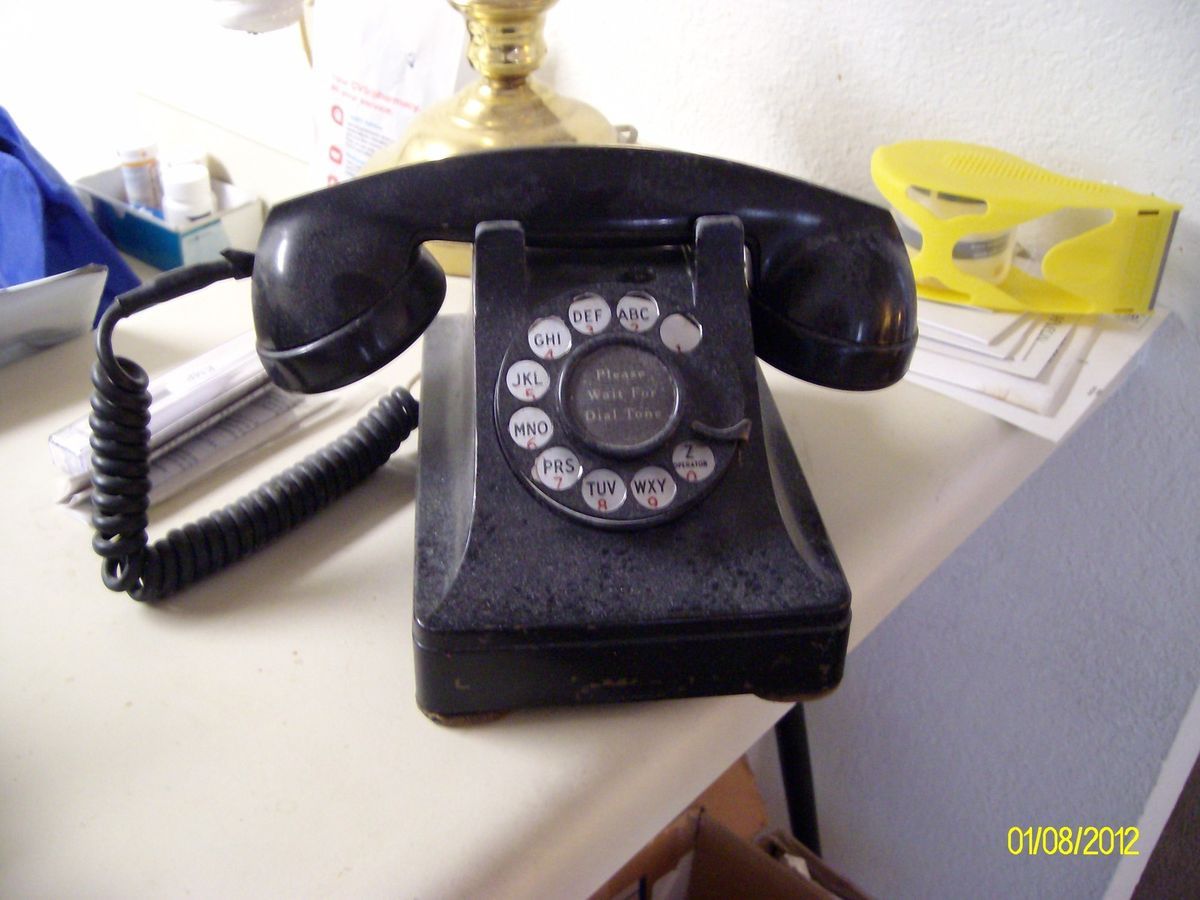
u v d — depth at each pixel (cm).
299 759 38
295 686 41
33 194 75
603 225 43
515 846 35
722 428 41
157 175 100
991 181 59
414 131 70
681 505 39
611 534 39
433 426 49
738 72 73
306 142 103
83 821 36
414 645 38
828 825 112
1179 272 61
